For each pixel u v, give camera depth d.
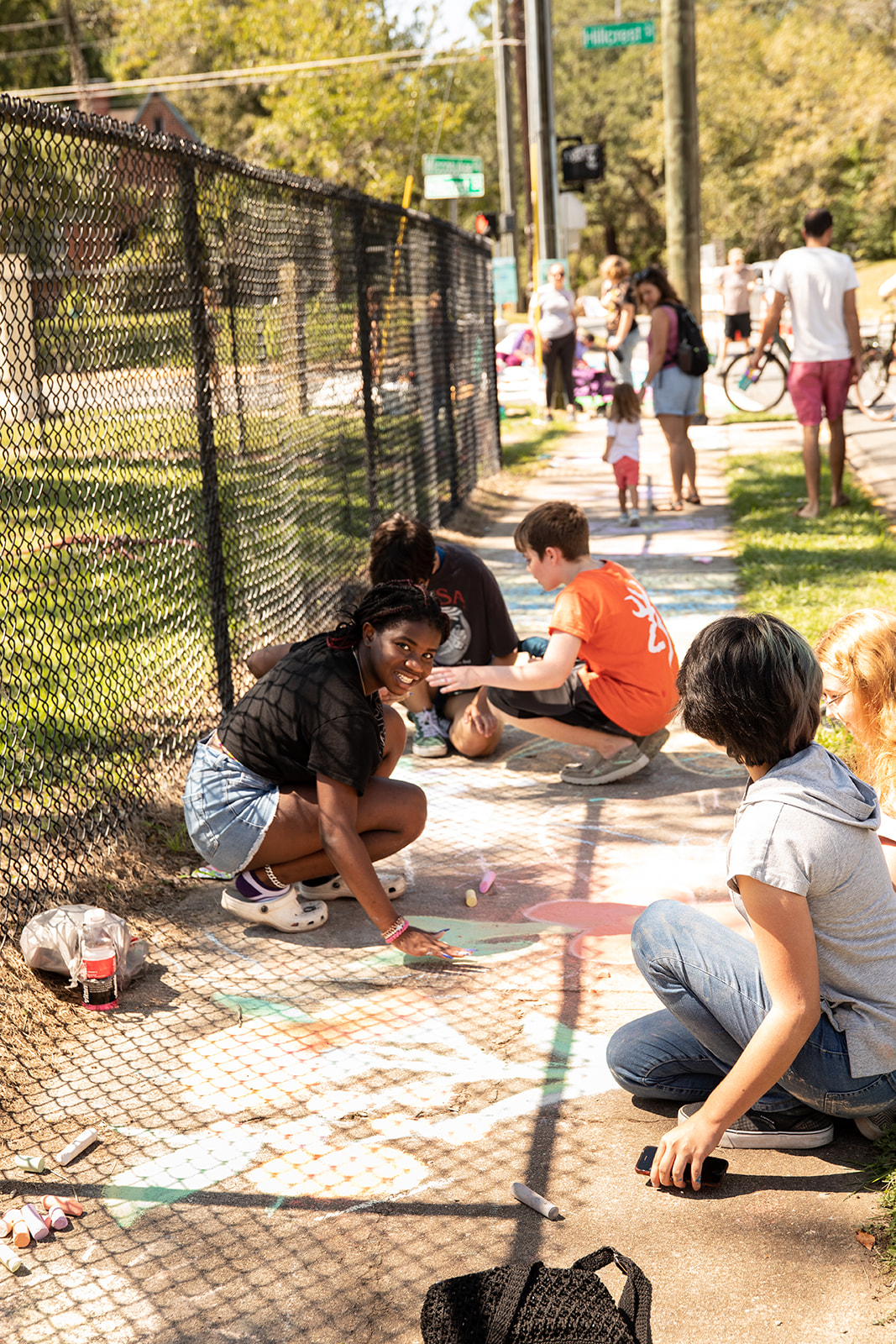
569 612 4.34
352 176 34.00
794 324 8.61
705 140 51.25
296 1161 2.58
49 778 4.09
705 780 4.73
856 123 45.06
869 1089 2.36
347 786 3.19
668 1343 2.05
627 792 4.63
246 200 5.14
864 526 8.41
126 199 4.07
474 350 11.20
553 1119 2.70
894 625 2.58
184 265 4.46
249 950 3.51
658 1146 2.38
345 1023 3.11
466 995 3.23
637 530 9.09
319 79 31.94
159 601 4.88
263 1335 2.12
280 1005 3.21
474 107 40.28
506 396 19.39
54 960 3.21
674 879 3.86
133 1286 2.24
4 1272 2.29
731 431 13.82
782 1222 2.33
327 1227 2.38
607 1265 2.24
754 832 2.18
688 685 2.27
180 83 38.03
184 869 4.01
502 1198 2.44
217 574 4.69
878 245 48.66
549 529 4.43
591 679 4.54
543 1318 1.90
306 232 6.09
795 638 2.23
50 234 3.77
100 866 3.81
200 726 4.75
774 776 2.22
